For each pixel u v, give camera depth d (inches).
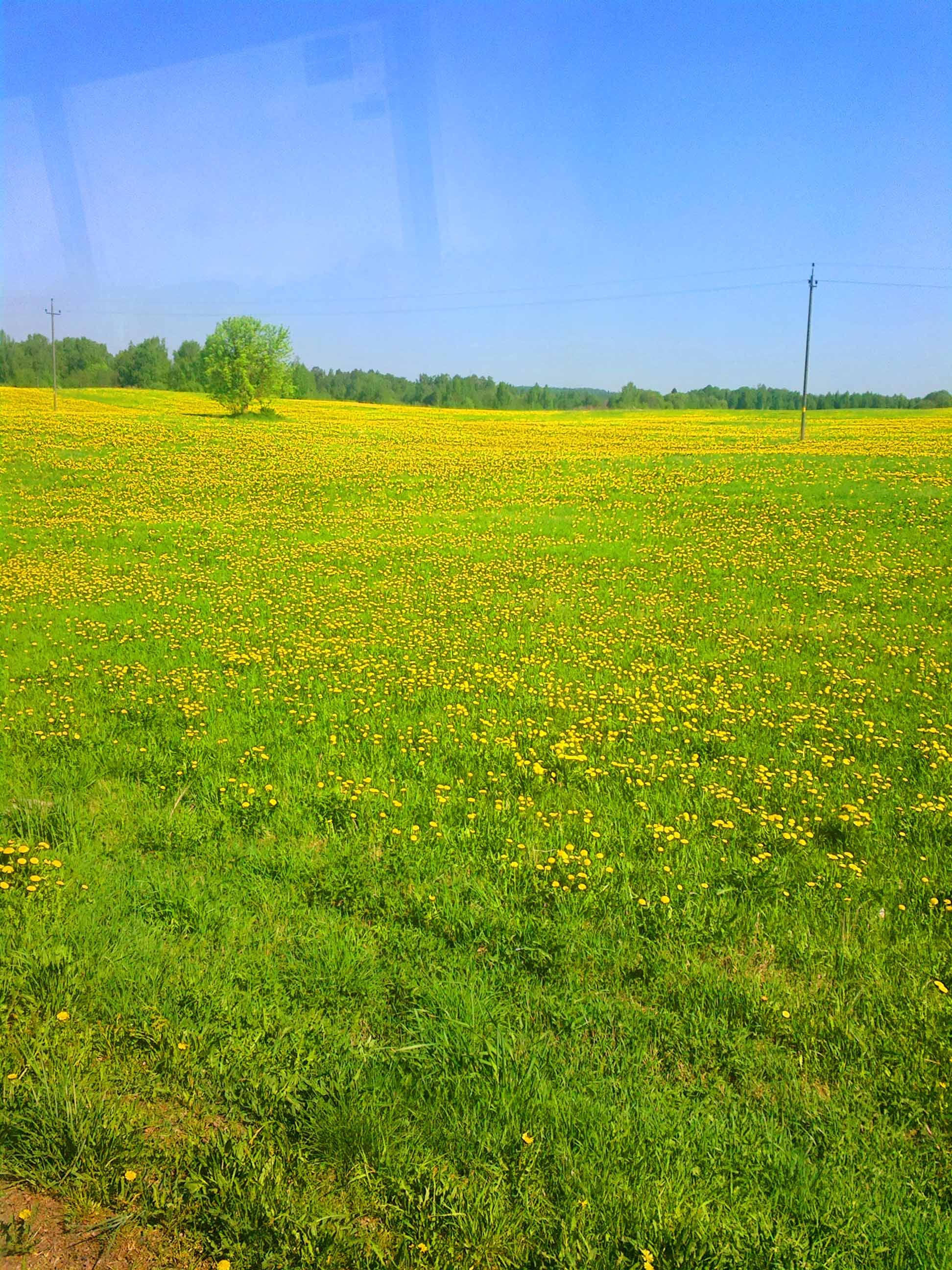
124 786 275.1
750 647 499.5
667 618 574.6
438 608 602.2
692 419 2760.8
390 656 474.6
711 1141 137.8
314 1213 120.6
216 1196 122.9
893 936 201.8
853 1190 129.8
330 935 192.1
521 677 428.8
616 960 187.9
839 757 326.0
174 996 166.7
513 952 189.9
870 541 803.4
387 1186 126.6
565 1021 166.9
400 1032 162.7
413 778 290.8
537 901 212.1
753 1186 129.9
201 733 330.6
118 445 1433.3
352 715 366.0
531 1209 123.4
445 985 175.0
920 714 373.4
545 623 558.3
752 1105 148.1
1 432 1435.8
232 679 420.5
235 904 204.4
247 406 2060.8
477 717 362.6
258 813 254.4
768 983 180.9
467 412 3166.8
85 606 597.6
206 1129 136.8
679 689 412.2
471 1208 122.9
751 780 298.5
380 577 708.7
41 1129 131.9
